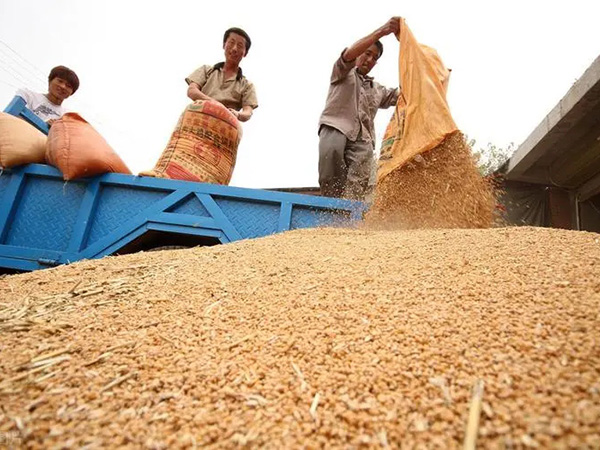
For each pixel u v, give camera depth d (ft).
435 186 9.35
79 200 10.50
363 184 13.38
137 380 3.08
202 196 10.43
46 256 9.93
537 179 25.43
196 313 4.37
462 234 6.77
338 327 3.74
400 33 10.91
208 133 11.73
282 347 3.48
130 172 11.77
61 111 15.66
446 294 4.18
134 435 2.46
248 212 10.52
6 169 10.55
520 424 2.25
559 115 19.45
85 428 2.51
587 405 2.27
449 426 2.34
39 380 3.02
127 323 4.15
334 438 2.39
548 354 2.83
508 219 25.84
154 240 11.41
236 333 3.83
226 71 14.53
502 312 3.57
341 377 2.95
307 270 5.63
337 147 12.67
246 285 5.20
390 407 2.57
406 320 3.68
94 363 3.31
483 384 2.64
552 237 5.87
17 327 4.00
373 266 5.48
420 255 5.72
